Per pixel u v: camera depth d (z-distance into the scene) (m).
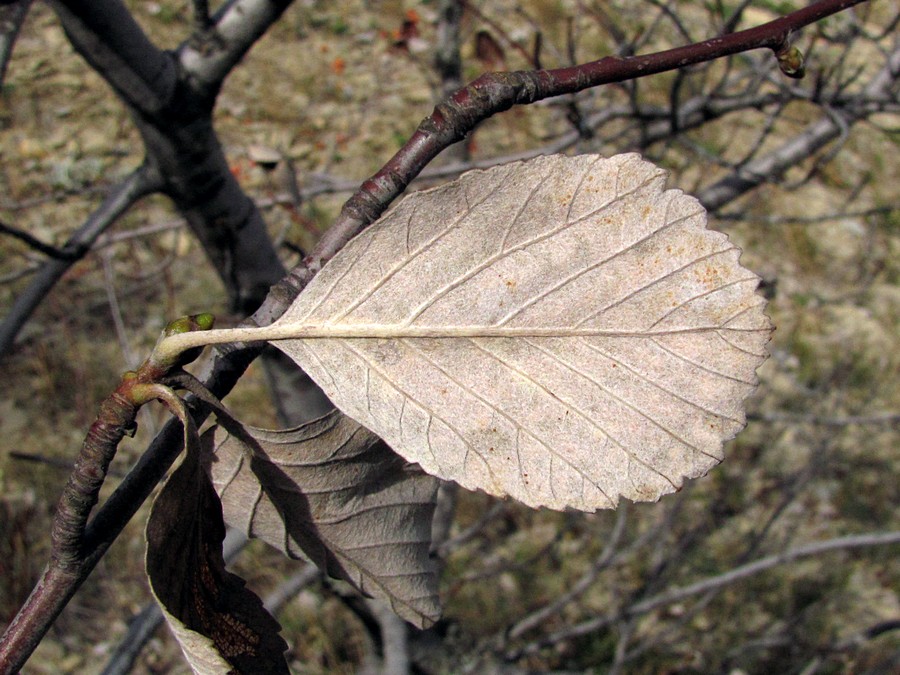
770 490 1.11
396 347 0.17
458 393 0.17
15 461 1.17
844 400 1.40
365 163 1.69
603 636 1.04
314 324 0.17
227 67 0.42
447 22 0.72
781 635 1.00
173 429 0.18
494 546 1.16
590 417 0.17
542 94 0.18
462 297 0.17
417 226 0.17
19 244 1.46
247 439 0.19
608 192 0.17
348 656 1.00
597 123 0.72
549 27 1.68
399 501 0.21
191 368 0.81
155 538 0.15
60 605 0.18
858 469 1.31
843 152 1.79
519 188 0.17
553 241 0.17
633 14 1.16
